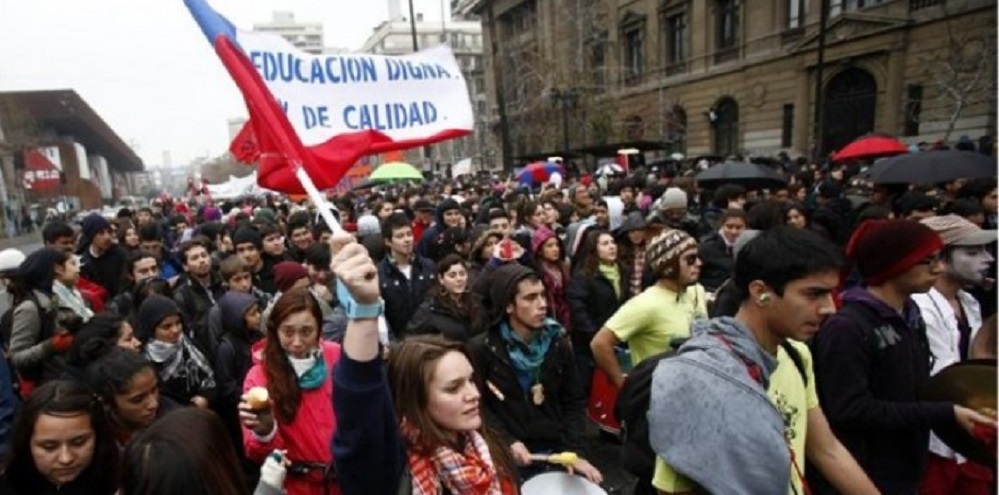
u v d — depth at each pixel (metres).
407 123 2.47
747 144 27.92
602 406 3.99
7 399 2.61
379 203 10.41
